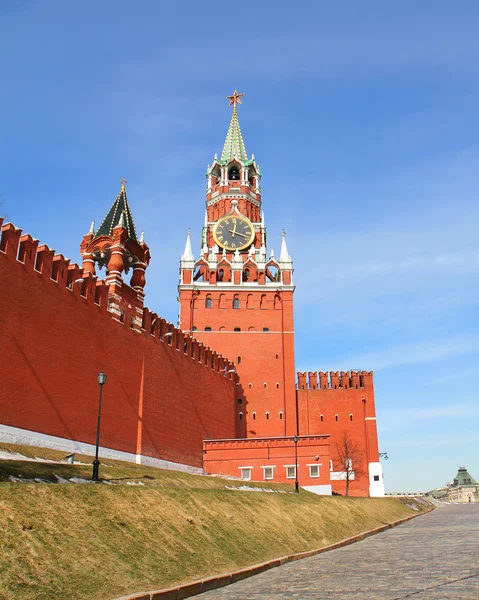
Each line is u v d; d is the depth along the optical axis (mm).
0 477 27359
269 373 88375
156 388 61344
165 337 65062
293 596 17328
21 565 17562
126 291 58719
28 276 45438
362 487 87312
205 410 72688
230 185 103688
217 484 49625
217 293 92125
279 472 68312
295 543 32969
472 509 78062
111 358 54531
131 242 60562
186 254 93688
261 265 94625
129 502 26219
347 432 90062
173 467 62156
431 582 17938
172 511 27766
